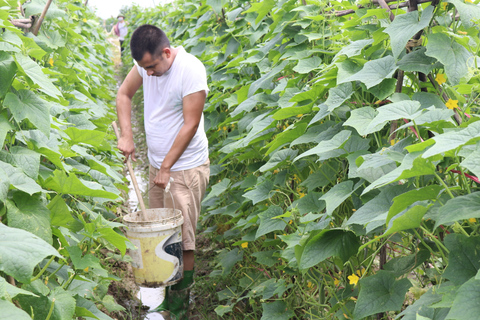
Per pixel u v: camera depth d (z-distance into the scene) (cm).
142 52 275
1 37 170
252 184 303
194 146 305
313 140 215
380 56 213
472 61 182
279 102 258
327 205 179
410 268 174
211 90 458
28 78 178
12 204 155
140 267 270
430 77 194
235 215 319
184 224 305
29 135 183
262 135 278
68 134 222
